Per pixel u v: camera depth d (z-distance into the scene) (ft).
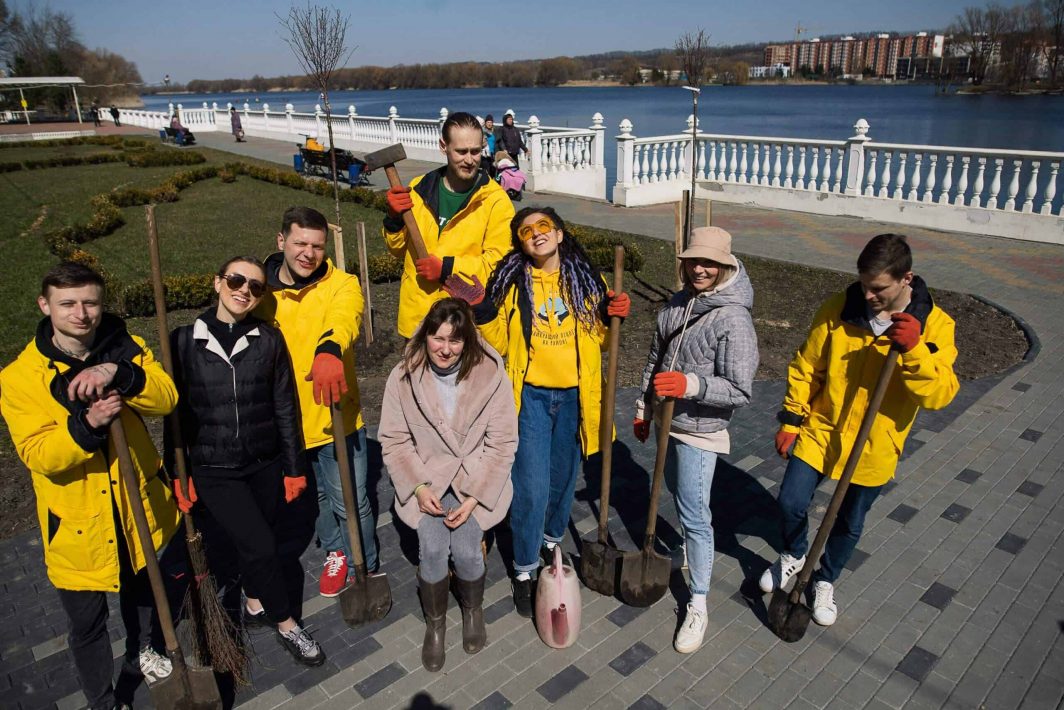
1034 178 37.40
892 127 133.49
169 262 38.29
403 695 10.36
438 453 10.70
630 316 27.50
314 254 10.47
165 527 9.81
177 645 9.48
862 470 10.50
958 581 12.60
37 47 250.37
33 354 8.52
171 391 9.08
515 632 11.55
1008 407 19.19
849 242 38.68
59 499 8.75
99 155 88.94
